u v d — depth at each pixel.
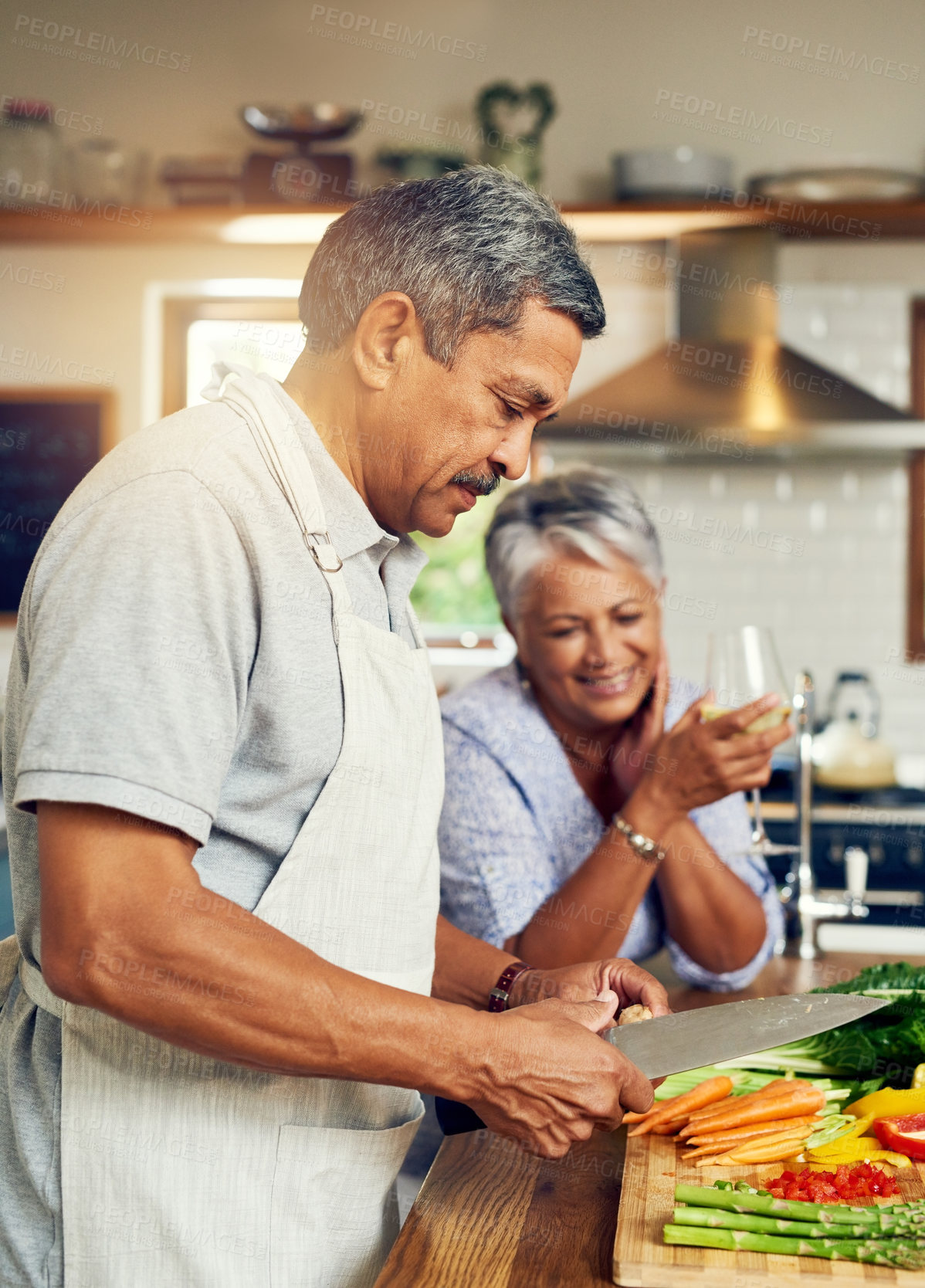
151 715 0.79
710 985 1.55
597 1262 0.88
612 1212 0.97
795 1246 0.84
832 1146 1.03
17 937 0.98
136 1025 0.79
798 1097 1.08
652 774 1.40
